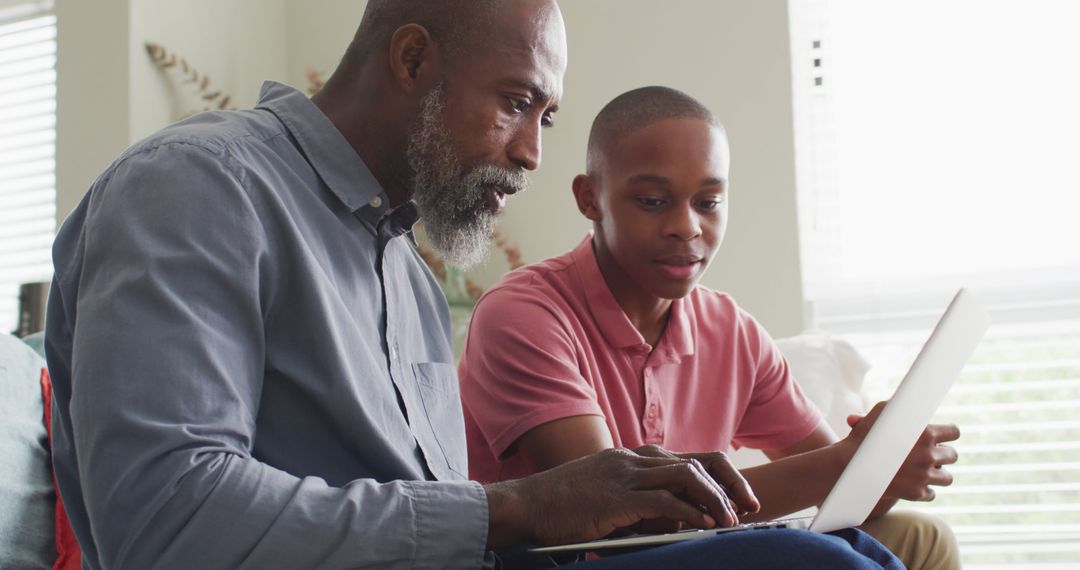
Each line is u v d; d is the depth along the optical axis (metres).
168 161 0.93
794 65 2.89
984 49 2.81
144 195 0.90
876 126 2.87
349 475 0.98
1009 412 2.78
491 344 1.44
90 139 2.90
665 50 2.90
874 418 1.35
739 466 2.03
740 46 2.85
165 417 0.83
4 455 1.38
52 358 1.02
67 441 1.02
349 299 1.04
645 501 0.89
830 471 1.33
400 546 0.85
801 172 2.87
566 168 2.96
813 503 1.33
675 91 1.49
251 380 0.92
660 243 1.43
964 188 2.80
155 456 0.81
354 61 1.13
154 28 2.93
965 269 2.79
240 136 1.01
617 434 1.45
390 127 1.10
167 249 0.89
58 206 2.94
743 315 1.66
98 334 0.85
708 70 2.87
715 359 1.59
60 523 1.40
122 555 0.81
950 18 2.84
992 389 2.78
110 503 0.81
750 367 1.62
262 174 0.99
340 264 1.05
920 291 2.80
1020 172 2.77
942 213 2.81
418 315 1.21
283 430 0.96
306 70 3.29
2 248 3.36
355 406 0.97
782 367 1.66
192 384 0.85
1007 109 2.79
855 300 2.83
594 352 1.49
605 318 1.49
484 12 1.09
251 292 0.92
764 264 2.78
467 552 0.87
